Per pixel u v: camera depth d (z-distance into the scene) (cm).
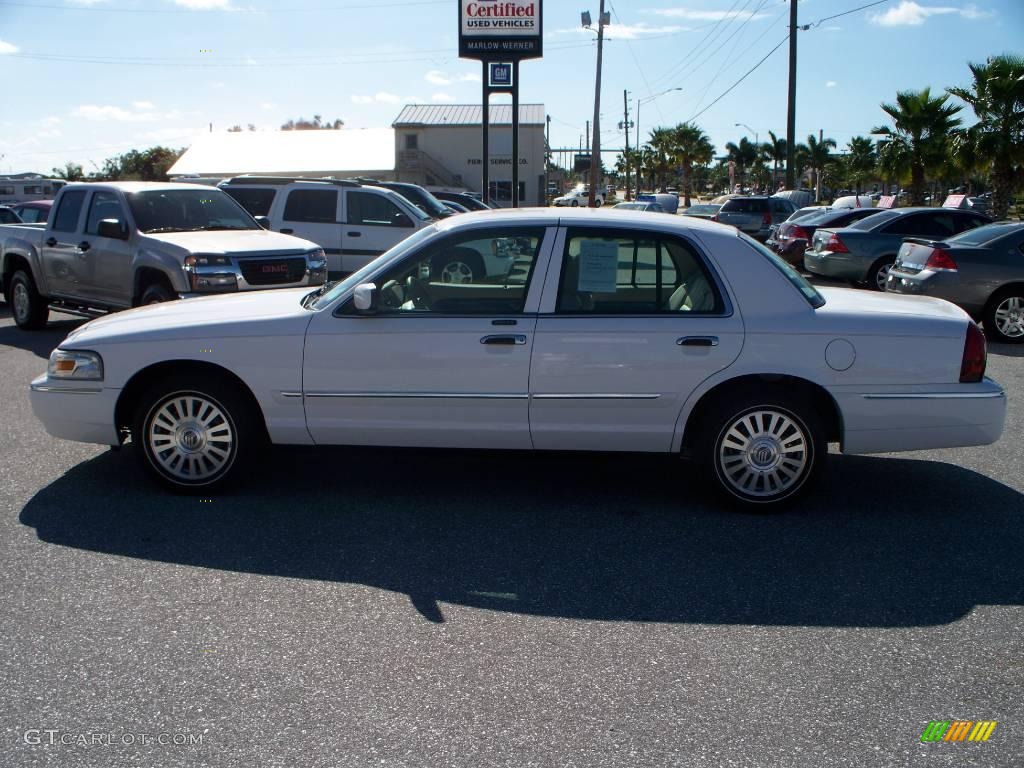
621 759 316
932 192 5556
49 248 1166
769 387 545
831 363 534
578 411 543
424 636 403
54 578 458
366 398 550
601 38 3838
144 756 316
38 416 587
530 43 2648
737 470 551
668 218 563
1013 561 490
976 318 1197
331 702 350
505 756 317
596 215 562
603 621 419
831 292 611
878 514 560
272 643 395
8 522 533
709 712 345
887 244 1570
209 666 375
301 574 467
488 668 376
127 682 363
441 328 541
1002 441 726
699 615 425
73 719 338
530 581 461
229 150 5750
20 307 1258
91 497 578
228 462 573
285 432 562
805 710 347
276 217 1468
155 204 1082
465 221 562
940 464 666
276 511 557
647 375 536
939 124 3219
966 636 407
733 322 536
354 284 558
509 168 5550
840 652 392
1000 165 2827
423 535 521
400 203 1474
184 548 498
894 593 450
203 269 966
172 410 572
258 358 553
